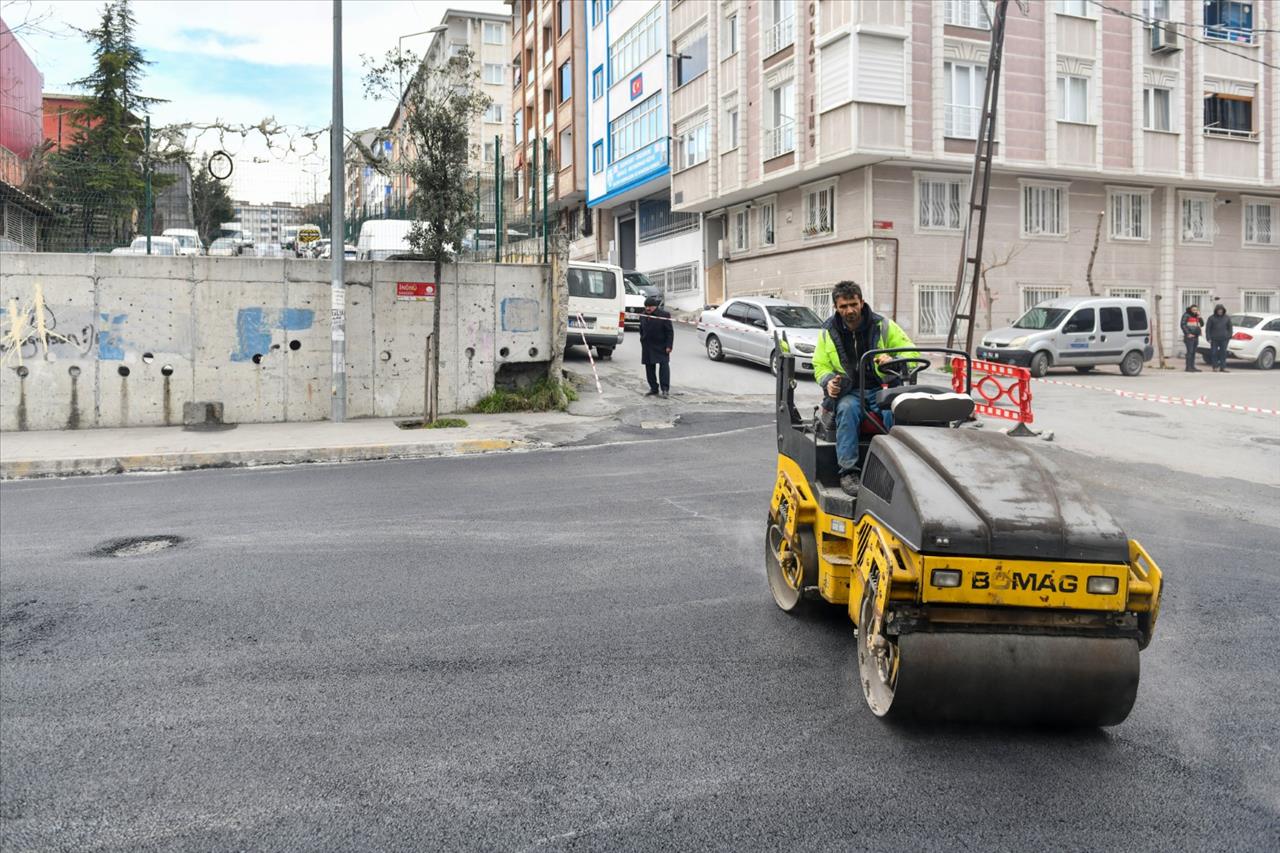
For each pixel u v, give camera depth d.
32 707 4.45
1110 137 28.14
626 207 43.75
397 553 7.31
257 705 4.45
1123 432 13.60
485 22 66.75
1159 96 29.31
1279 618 5.66
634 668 4.88
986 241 27.28
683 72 34.59
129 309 14.57
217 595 6.22
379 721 4.26
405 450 12.83
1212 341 24.70
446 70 15.03
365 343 15.73
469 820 3.39
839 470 5.17
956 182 26.75
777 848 3.17
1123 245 29.52
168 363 14.77
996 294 27.42
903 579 3.72
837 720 4.21
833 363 5.33
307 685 4.69
